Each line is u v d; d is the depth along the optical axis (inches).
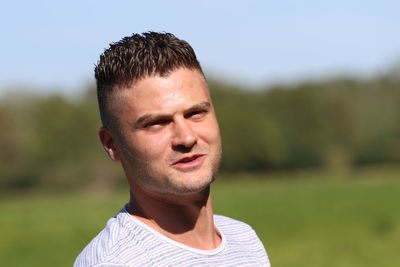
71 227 1902.1
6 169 4515.3
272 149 5059.1
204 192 208.7
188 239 206.8
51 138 4594.0
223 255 213.9
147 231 201.0
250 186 3457.2
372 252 1539.1
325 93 5251.0
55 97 4680.1
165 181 198.4
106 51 204.8
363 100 5182.1
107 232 204.2
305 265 1412.4
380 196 2407.7
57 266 1409.9
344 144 5152.6
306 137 5152.6
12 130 4507.9
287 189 2908.5
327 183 3302.2
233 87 5374.0
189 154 197.8
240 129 5007.4
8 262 1444.4
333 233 1758.1
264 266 233.1
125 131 201.0
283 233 1771.7
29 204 2824.8
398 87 5142.7
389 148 5073.8
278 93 5216.5
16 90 4717.0
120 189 4623.5
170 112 196.5
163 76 197.8
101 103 207.6
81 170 4621.1
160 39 203.9
